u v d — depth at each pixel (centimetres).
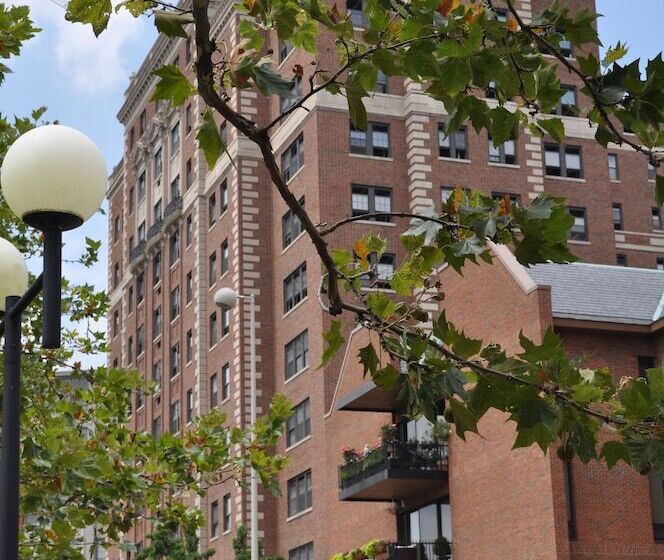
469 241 527
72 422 1489
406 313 612
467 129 5603
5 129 1439
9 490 734
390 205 5478
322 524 5066
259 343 5825
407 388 553
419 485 3572
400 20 573
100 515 1409
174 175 7425
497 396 530
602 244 5975
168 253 7400
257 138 547
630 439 517
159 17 512
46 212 711
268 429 1466
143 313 7962
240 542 4884
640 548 2955
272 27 543
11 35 1220
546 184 5947
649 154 536
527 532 2997
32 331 1677
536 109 565
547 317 2981
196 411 6531
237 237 6009
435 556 3528
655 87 507
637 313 3125
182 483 1485
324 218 5356
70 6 513
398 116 5594
